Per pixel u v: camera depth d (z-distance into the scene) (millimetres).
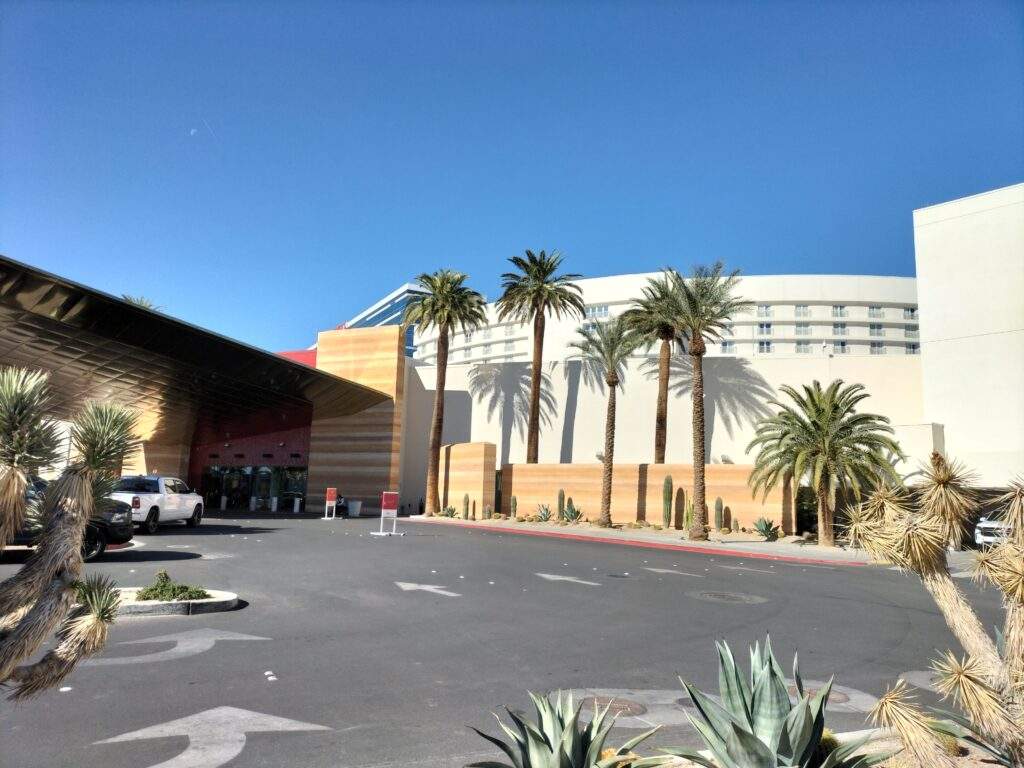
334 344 46750
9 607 2680
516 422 45594
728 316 32312
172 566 15406
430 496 42156
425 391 48188
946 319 34750
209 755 5023
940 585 3646
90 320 25500
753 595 14156
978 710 3344
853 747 3809
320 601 11742
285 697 6441
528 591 13633
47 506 2898
